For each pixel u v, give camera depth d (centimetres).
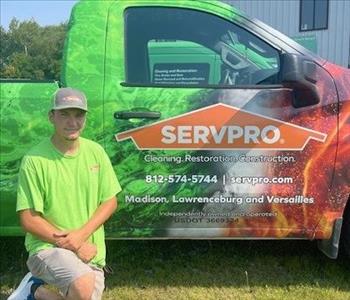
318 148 320
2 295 337
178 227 326
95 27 323
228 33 334
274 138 318
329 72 324
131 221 324
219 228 326
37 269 249
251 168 320
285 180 322
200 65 340
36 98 310
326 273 366
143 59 329
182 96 316
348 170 323
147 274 368
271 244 420
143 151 316
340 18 1827
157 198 321
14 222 322
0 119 309
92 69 319
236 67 335
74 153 255
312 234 330
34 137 310
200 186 320
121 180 318
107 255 399
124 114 313
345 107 320
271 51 330
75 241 246
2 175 313
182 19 333
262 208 324
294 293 337
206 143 317
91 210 257
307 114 318
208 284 352
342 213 329
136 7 329
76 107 244
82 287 238
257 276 363
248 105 317
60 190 250
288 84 310
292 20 1931
